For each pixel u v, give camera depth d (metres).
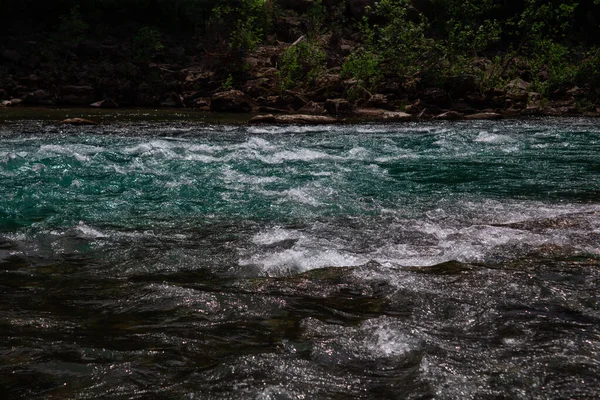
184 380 2.68
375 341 3.11
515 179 8.35
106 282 4.10
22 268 4.41
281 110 19.08
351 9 29.81
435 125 15.73
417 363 2.86
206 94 21.11
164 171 8.62
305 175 8.46
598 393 2.57
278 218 6.06
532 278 4.10
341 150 11.06
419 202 6.87
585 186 7.88
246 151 10.64
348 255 4.71
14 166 8.78
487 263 4.56
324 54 22.69
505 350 3.00
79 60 23.62
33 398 2.53
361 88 19.78
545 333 3.21
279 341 3.13
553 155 10.57
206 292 3.85
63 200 6.80
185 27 28.05
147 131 13.46
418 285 3.96
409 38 22.41
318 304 3.69
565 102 21.84
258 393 2.54
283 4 29.38
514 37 31.03
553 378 2.70
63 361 2.88
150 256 4.71
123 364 2.84
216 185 7.67
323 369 2.79
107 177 8.13
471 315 3.48
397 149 11.27
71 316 3.48
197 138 12.48
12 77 21.84
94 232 5.42
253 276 4.28
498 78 22.92
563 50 24.36
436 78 20.94
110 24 27.20
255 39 23.70
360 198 7.04
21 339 3.13
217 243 5.10
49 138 11.95
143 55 23.73
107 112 18.02
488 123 16.31
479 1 25.98
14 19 25.64
